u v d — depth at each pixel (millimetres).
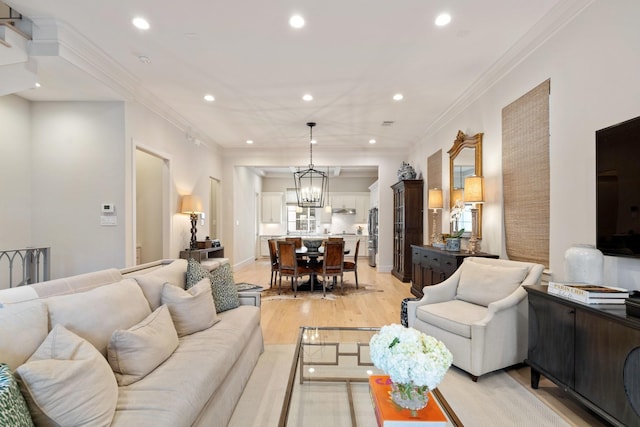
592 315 1768
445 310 2750
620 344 1600
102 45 3062
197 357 1857
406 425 1374
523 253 3102
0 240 3475
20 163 3652
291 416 1679
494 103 3613
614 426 1624
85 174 3760
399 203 6688
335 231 10922
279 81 3854
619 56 2072
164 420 1308
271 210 10836
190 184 5648
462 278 3076
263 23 2711
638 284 1961
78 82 3279
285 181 10977
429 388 1372
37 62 2873
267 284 6137
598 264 2072
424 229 6145
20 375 1122
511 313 2537
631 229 1862
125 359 1599
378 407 1482
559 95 2600
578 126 2410
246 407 2098
